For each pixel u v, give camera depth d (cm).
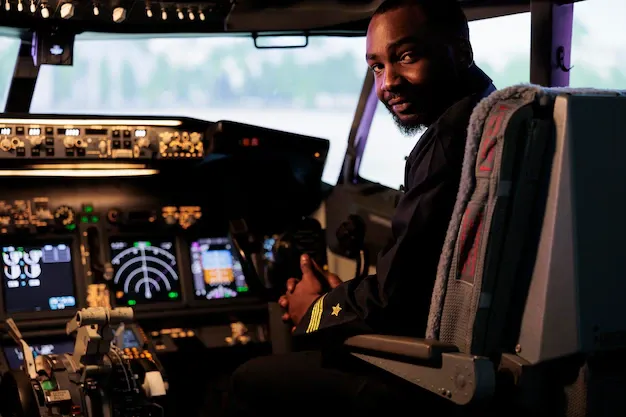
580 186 192
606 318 197
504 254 197
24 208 365
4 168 358
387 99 236
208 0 362
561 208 191
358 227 397
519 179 194
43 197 371
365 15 401
